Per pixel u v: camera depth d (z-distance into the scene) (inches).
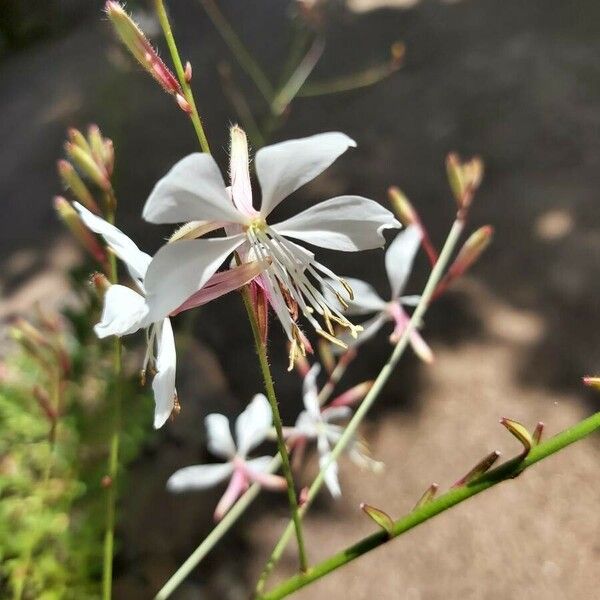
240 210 2.4
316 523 6.6
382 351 8.0
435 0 14.7
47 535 5.2
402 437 7.2
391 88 12.2
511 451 6.8
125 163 11.1
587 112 10.5
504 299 8.3
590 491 6.4
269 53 14.3
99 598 5.1
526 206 9.3
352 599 6.0
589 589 5.7
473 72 12.0
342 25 14.7
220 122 12.1
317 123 11.8
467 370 7.6
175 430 6.6
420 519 2.6
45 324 4.2
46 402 3.5
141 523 6.0
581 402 7.1
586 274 8.3
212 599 5.9
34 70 15.4
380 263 8.9
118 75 10.5
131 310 2.2
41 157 11.9
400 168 10.4
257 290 2.5
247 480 4.2
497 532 6.2
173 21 15.4
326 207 2.4
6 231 10.5
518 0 13.7
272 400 2.6
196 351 7.7
